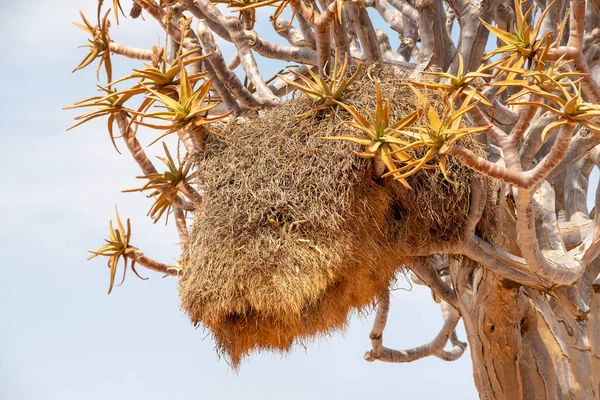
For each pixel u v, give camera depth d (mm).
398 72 12234
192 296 11008
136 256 13266
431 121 9250
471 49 12703
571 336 14305
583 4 9664
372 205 11055
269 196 10891
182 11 13781
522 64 10055
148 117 11242
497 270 12438
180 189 12289
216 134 11703
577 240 14969
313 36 15023
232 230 10820
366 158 10875
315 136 11180
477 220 11781
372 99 11297
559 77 9562
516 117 12828
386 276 11578
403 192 11312
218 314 10844
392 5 17422
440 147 9320
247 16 15047
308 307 10812
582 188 15867
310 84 11461
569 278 12133
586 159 15867
